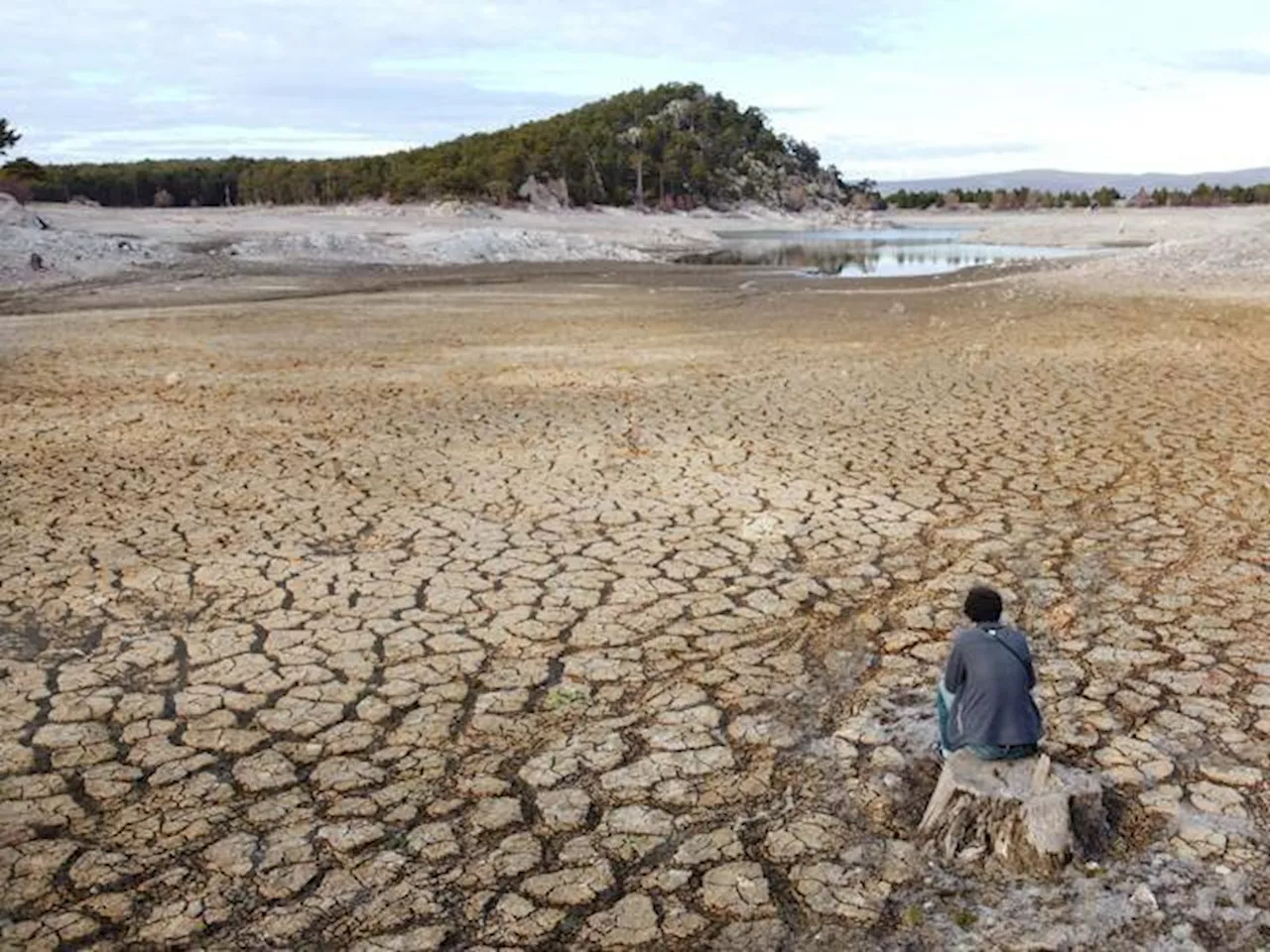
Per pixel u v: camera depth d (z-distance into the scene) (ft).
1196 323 69.36
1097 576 25.64
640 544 28.30
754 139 538.06
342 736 18.75
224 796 16.90
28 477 35.45
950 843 15.03
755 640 22.56
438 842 15.66
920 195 544.21
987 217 445.78
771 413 44.42
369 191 363.15
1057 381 50.08
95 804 16.70
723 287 117.39
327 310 91.35
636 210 402.72
